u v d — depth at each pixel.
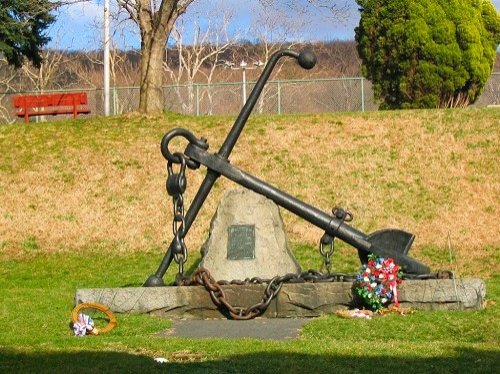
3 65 52.91
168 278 16.59
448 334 11.03
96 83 56.16
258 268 13.73
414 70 28.58
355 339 10.84
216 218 13.99
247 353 9.38
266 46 52.25
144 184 21.86
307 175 21.70
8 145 24.03
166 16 26.02
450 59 28.38
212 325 11.80
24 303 13.88
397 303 12.24
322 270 16.95
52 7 29.34
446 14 28.47
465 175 21.38
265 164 22.25
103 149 23.56
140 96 26.28
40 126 25.33
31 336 10.77
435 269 16.97
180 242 12.84
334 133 23.64
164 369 8.55
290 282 12.49
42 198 21.44
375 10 28.92
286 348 9.71
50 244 19.52
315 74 57.03
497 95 33.34
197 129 24.39
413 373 8.55
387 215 19.97
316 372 8.46
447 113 24.34
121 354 9.37
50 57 55.97
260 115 25.56
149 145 23.62
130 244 19.36
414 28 28.28
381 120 24.23
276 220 13.99
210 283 12.35
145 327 11.46
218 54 52.97
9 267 18.20
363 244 12.73
